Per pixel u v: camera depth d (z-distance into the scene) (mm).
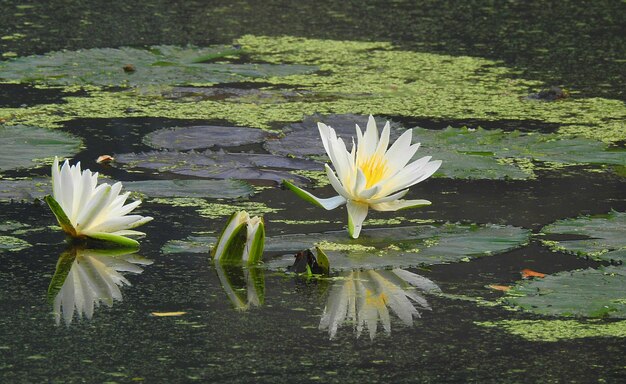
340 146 6367
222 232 5973
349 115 9672
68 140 8391
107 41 13750
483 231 6375
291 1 17750
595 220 6562
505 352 4656
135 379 4285
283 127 9242
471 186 7633
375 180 6352
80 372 4348
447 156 8148
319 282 5590
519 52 13594
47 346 4637
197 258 5961
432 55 13383
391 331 4910
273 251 6066
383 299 5328
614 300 5227
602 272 5605
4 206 6816
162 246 6133
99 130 9055
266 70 12180
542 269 5758
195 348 4656
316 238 6242
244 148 8516
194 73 11891
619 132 9227
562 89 11164
